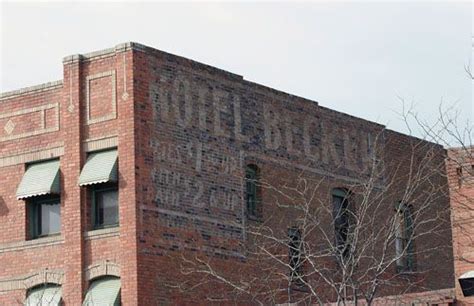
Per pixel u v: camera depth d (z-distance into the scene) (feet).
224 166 134.00
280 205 133.69
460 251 107.45
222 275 130.93
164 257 125.18
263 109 140.46
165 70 129.29
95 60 129.18
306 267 140.05
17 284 131.44
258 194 138.41
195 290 127.75
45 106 132.98
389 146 155.43
